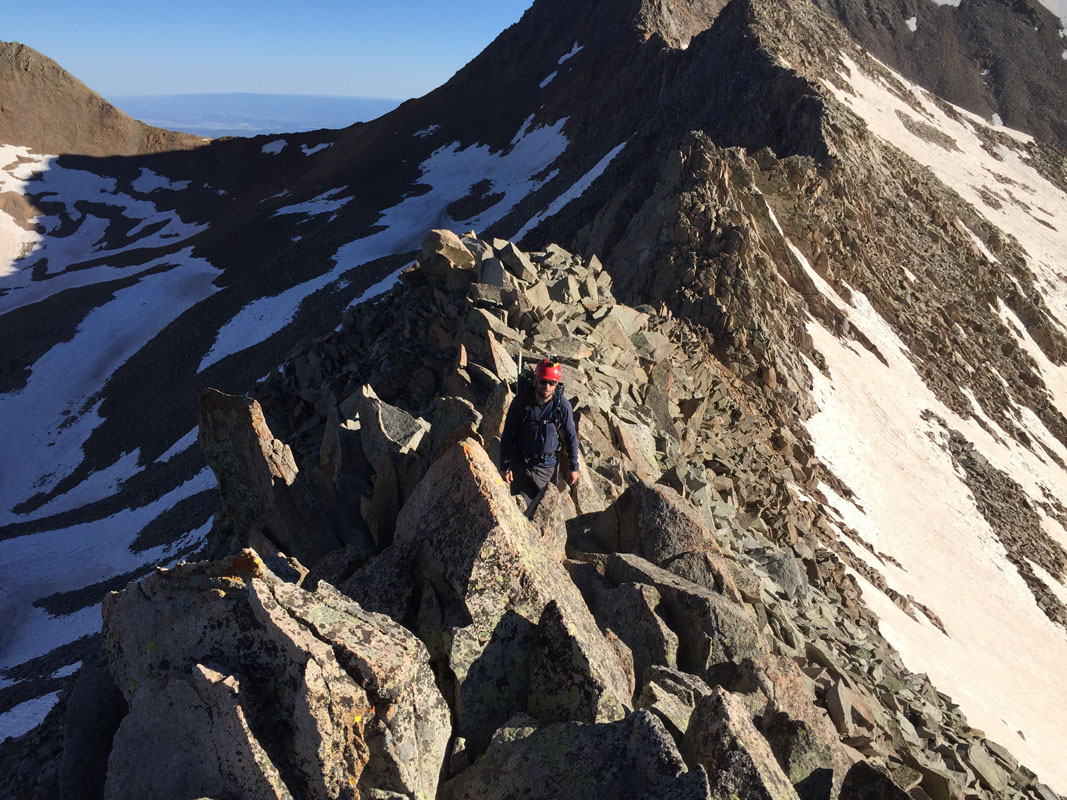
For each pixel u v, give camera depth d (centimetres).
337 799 491
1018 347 6016
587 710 606
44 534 7019
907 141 9081
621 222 4956
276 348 9594
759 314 3675
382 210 14100
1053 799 1461
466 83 18538
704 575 943
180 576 568
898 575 2847
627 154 7625
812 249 4853
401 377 1730
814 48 9112
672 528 960
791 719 710
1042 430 5431
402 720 527
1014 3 19812
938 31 19350
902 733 1138
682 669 811
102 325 11969
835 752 704
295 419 1980
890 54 18512
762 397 3409
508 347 1580
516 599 666
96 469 8862
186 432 8306
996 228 7869
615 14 16538
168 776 508
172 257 15138
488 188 13925
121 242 18875
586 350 1717
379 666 517
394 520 941
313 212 14975
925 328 5141
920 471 3888
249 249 14288
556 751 547
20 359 11150
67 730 589
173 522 6038
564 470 962
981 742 1480
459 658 631
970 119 11762
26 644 4853
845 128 5997
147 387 9975
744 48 7888
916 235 6106
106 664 653
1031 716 2411
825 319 4488
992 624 3061
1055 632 3331
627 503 997
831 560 2189
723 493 1822
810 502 2741
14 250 18100
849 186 5431
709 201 4003
